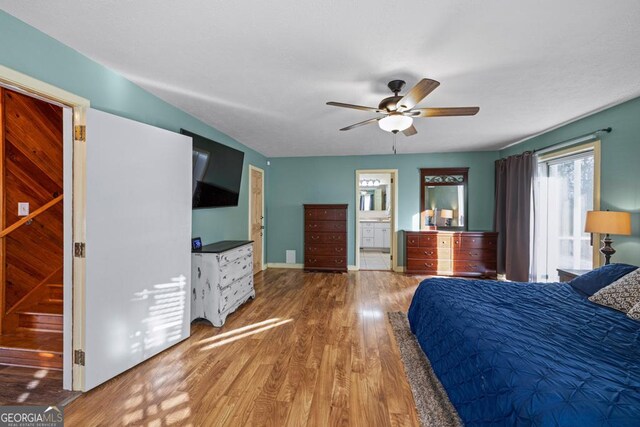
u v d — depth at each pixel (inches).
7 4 57.6
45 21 63.0
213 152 132.6
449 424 61.9
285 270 224.2
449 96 104.3
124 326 82.6
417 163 218.1
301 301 148.1
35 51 65.1
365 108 90.4
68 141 73.9
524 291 91.6
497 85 94.9
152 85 96.4
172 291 98.2
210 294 116.3
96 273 75.4
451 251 197.6
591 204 133.9
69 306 73.7
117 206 80.5
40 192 108.1
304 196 231.6
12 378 79.4
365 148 199.6
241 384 77.0
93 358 74.9
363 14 60.7
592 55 76.1
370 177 306.7
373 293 162.2
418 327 97.3
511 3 56.8
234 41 71.1
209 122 137.9
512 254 177.5
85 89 77.2
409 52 75.3
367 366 85.7
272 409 67.4
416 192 218.2
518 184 171.5
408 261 203.2
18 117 102.7
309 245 218.4
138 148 86.4
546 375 44.1
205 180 128.3
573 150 133.3
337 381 78.3
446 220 213.8
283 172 233.8
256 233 213.2
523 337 57.4
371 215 342.0
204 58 79.2
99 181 75.9
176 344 99.8
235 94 103.9
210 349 96.5
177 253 100.3
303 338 104.7
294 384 77.0
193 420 63.9
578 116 126.6
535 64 80.9
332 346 98.4
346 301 148.1
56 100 69.9
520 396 42.0
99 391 74.0
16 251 101.3
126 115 91.5
